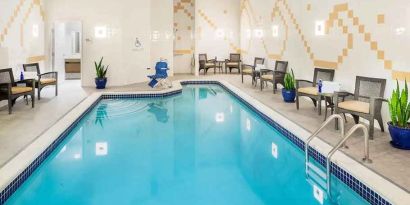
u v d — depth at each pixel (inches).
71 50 512.7
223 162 189.6
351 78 251.6
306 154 175.8
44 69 418.0
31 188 152.4
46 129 215.5
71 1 416.5
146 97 382.9
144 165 183.3
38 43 391.9
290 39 363.9
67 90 390.3
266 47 446.3
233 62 571.2
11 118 245.9
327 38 285.4
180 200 141.3
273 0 414.3
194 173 172.2
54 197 143.2
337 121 213.9
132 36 446.6
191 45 591.8
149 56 470.0
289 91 314.0
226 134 249.6
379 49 218.8
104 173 170.7
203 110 331.6
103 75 408.2
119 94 375.6
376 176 138.0
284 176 168.9
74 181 160.4
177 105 354.0
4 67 279.0
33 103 286.7
